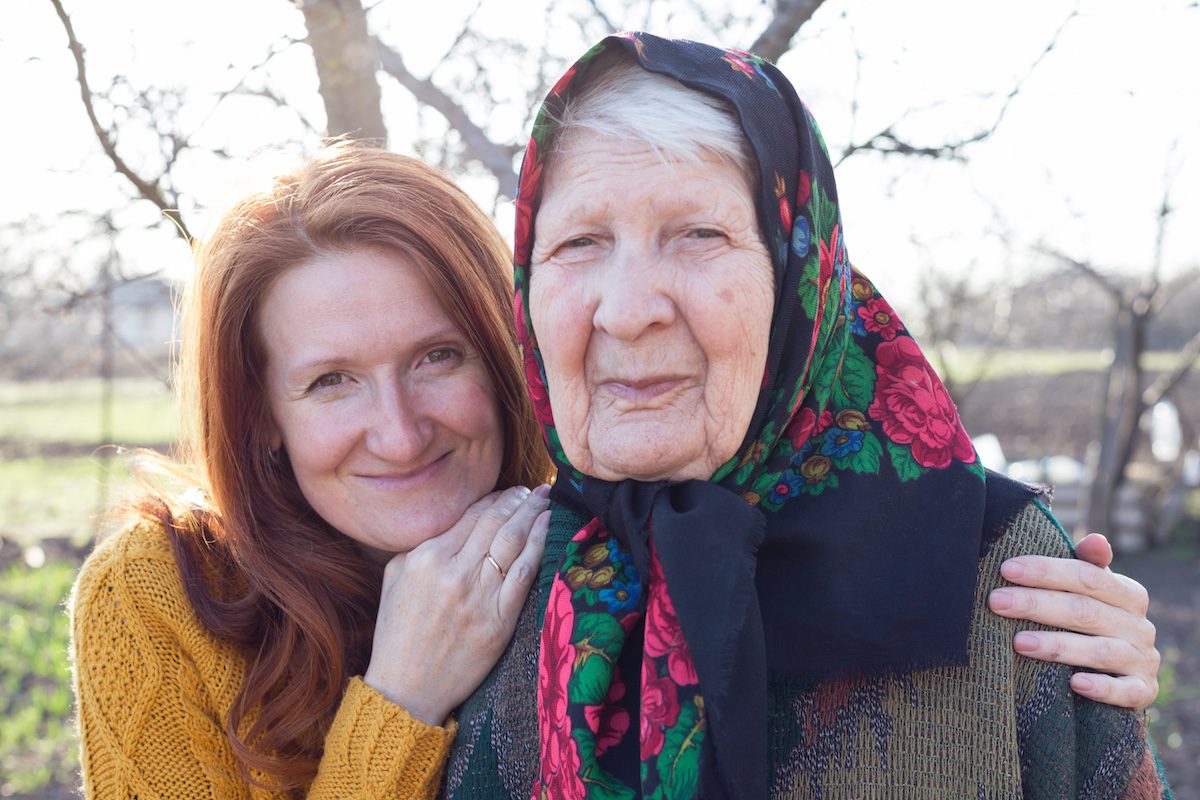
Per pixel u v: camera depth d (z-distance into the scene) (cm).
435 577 182
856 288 168
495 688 178
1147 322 1033
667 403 149
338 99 282
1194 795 520
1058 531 163
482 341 193
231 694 190
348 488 189
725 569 143
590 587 161
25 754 570
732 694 140
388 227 183
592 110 151
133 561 192
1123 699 153
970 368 1612
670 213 146
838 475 157
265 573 193
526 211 158
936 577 152
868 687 153
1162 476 1212
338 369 184
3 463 1593
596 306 148
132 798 182
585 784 149
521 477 210
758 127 148
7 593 905
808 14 293
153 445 1673
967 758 149
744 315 146
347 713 181
